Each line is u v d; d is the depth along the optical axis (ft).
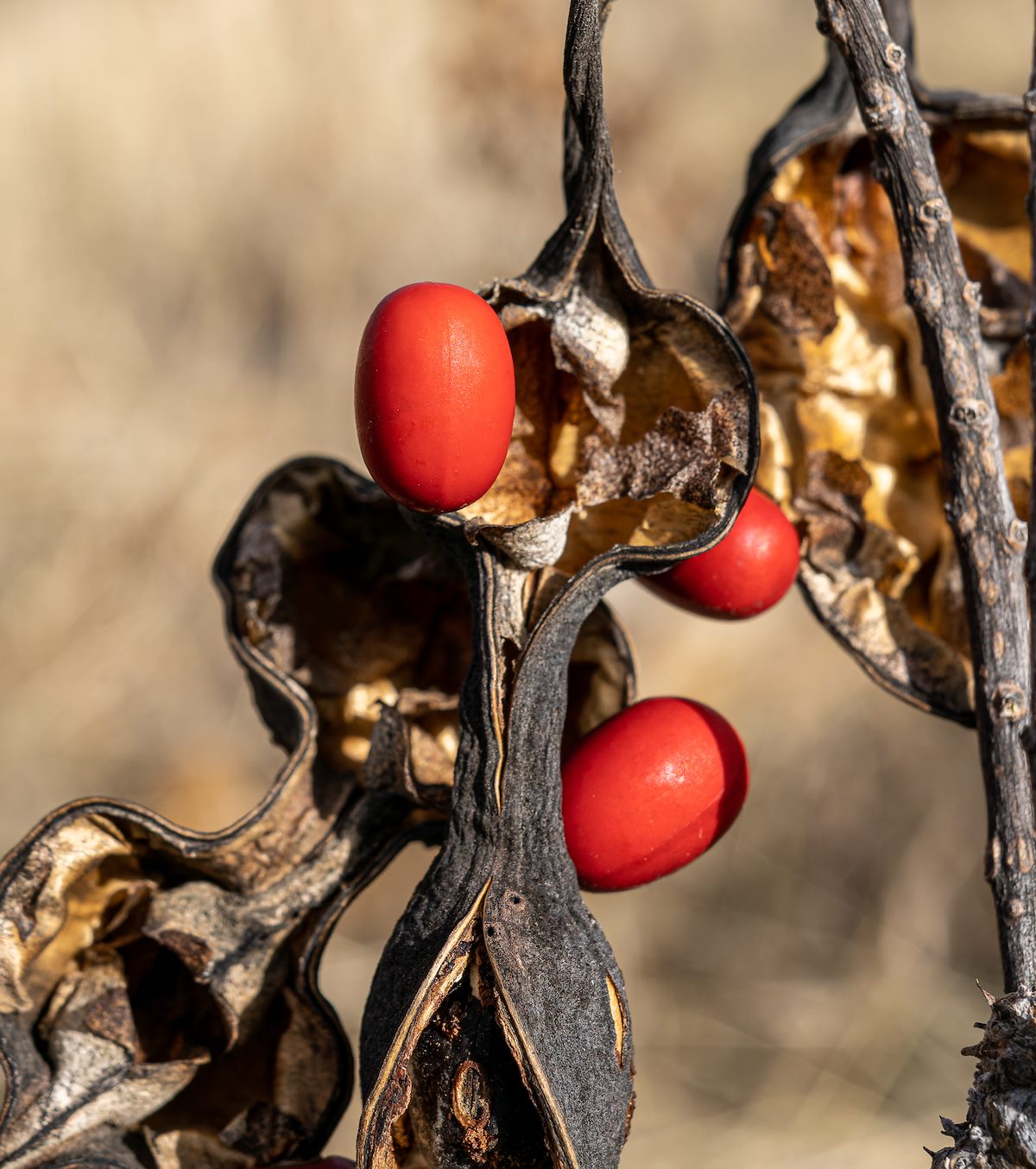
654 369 0.89
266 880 0.92
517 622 0.87
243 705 2.65
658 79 3.45
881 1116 2.19
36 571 2.68
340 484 0.96
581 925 0.86
